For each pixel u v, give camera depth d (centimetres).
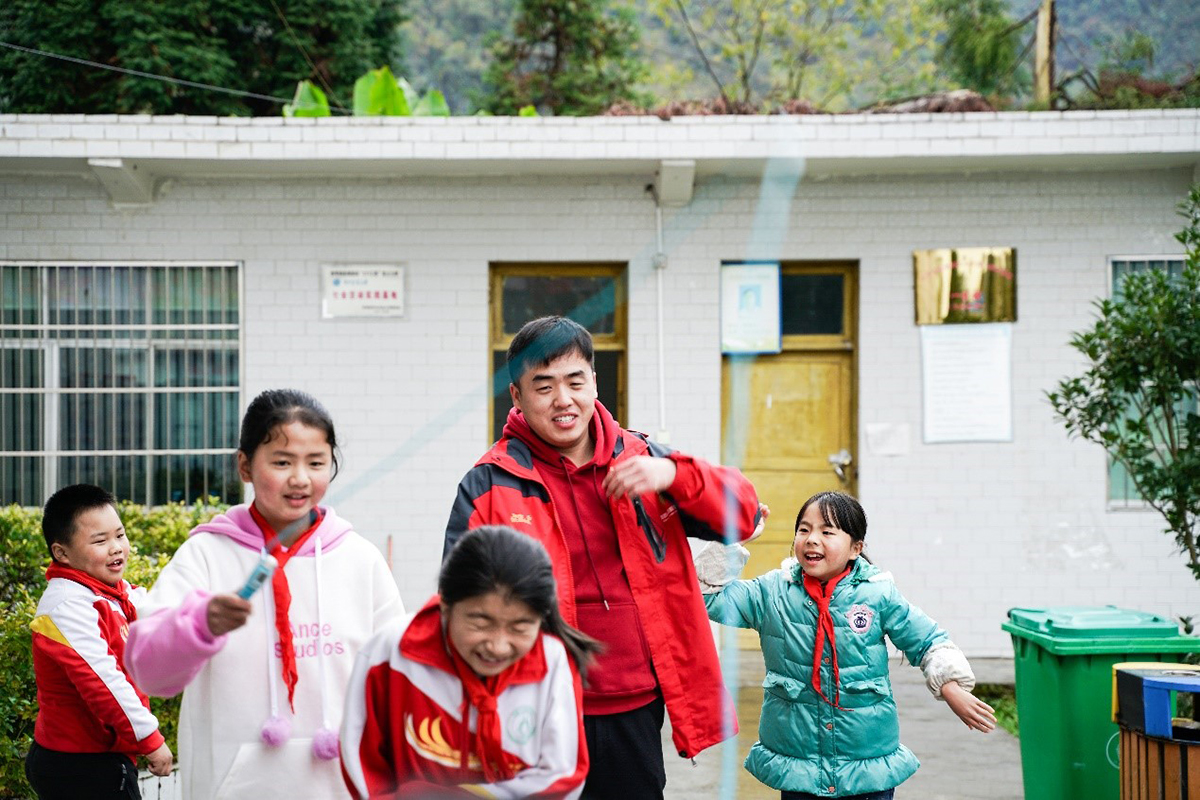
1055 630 392
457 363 770
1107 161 749
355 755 220
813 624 336
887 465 769
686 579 280
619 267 786
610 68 1866
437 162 741
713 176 772
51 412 767
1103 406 565
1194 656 454
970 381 768
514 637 206
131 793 312
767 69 2039
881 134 730
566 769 220
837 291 786
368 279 769
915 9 1823
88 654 299
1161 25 1975
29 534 512
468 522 275
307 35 1597
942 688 326
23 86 1469
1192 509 543
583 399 278
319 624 252
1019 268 769
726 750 539
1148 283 563
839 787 328
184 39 1495
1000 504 766
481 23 2411
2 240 761
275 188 767
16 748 410
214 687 245
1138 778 348
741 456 781
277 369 766
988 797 475
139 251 765
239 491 770
